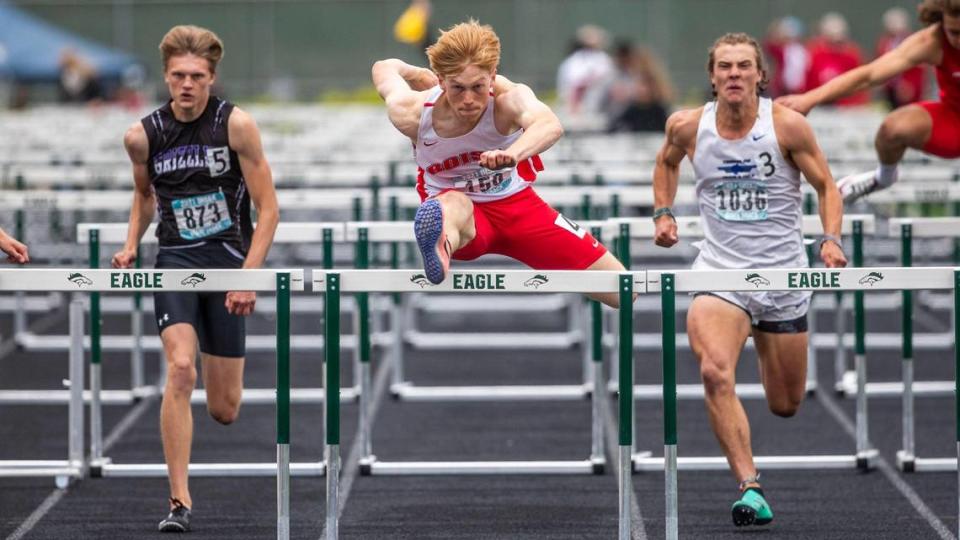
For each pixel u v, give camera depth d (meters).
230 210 21.02
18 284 18.23
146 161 20.98
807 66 66.56
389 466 25.27
